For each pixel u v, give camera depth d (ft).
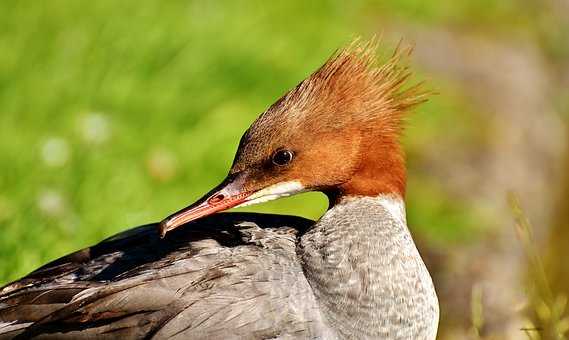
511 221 43.78
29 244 32.99
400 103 28.48
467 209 43.65
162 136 40.96
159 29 45.03
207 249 26.73
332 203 28.63
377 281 26.86
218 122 42.32
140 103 41.96
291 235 27.58
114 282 25.66
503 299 37.40
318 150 27.81
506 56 57.11
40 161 37.76
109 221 35.88
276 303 25.88
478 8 61.82
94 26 44.50
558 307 30.96
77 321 25.13
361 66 28.12
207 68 44.68
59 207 35.14
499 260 40.93
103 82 42.09
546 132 53.16
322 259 26.73
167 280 25.63
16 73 41.52
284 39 48.80
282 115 27.84
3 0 44.98
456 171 45.93
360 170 28.22
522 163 48.49
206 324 25.27
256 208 39.24
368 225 27.48
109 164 38.58
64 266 27.43
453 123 49.11
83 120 39.86
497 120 50.55
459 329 36.96
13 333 25.21
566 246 46.88
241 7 48.75
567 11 66.95
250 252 26.63
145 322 25.21
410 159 46.19
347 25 53.93
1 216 34.27
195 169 40.24
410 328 27.22
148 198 37.96
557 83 58.95
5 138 38.70
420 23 57.98
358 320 26.61
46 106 40.57
